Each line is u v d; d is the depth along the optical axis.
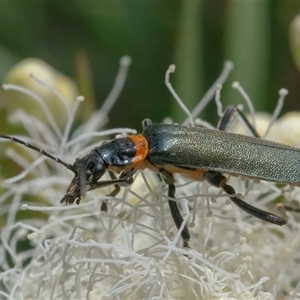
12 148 0.12
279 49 0.13
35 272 0.10
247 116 0.12
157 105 0.13
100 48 0.14
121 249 0.10
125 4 0.13
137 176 0.11
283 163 0.10
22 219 0.11
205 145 0.10
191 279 0.10
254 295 0.10
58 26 0.14
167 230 0.10
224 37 0.13
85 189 0.10
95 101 0.13
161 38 0.13
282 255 0.10
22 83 0.12
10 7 0.14
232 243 0.11
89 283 0.10
